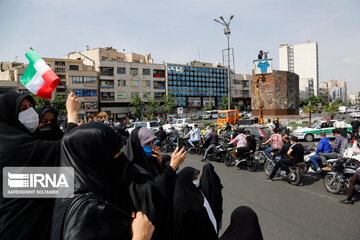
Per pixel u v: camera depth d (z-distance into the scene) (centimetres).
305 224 479
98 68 5647
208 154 1174
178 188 199
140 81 6116
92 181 109
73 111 194
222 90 7719
